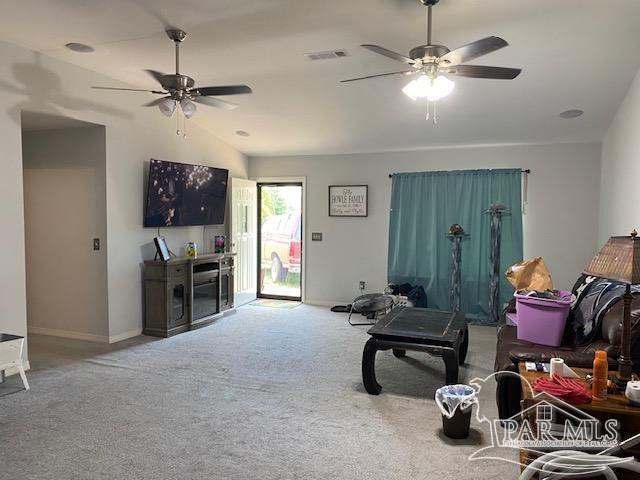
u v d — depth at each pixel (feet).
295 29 11.63
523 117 16.80
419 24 11.14
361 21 11.10
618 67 12.85
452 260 20.22
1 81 12.37
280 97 16.56
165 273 16.67
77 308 16.39
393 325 12.37
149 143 17.43
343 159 22.66
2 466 8.01
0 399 10.96
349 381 12.46
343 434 9.36
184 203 18.71
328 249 23.08
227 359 14.26
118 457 8.36
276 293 24.98
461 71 9.98
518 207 19.36
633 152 13.23
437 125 18.12
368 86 15.29
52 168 16.42
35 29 11.76
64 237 16.40
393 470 8.02
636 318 8.18
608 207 17.03
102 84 15.26
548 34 11.38
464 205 20.13
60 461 8.19
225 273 20.40
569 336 10.69
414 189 21.02
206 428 9.56
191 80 12.00
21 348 11.61
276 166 24.03
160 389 11.71
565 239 19.20
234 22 11.28
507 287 19.48
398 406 10.80
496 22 10.91
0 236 12.33
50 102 13.65
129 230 16.61
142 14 10.96
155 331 16.94
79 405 10.66
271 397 11.27
